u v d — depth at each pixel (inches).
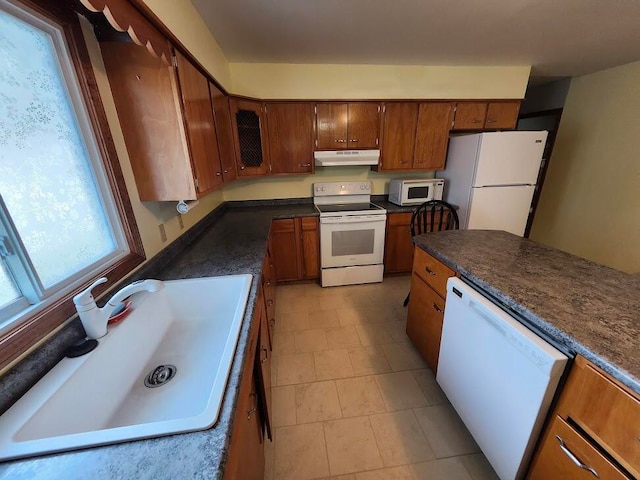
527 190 107.8
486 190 106.4
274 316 91.1
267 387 51.4
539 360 33.6
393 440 53.5
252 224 93.2
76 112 36.7
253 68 103.0
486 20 72.0
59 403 25.3
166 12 49.0
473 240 66.8
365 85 109.4
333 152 107.6
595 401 29.8
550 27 76.0
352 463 49.6
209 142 61.2
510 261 53.5
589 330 32.7
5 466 19.5
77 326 32.3
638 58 101.2
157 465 19.3
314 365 72.8
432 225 102.5
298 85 106.7
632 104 107.7
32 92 30.5
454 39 83.8
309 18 69.5
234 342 32.4
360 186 124.1
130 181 46.7
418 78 110.8
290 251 111.7
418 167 115.6
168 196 49.4
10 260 27.7
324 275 113.5
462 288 49.1
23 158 29.3
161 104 44.4
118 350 34.0
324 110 103.8
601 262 122.9
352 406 60.8
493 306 42.8
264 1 61.6
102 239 41.6
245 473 29.9
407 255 119.6
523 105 161.2
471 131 121.0
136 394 33.4
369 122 107.2
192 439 21.3
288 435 54.5
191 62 51.4
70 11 34.8
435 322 62.7
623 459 27.8
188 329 45.9
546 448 35.7
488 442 45.0
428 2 62.9
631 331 32.5
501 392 41.3
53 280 32.5
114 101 43.5
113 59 41.6
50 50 33.2
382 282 118.8
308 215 107.7
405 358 74.9
